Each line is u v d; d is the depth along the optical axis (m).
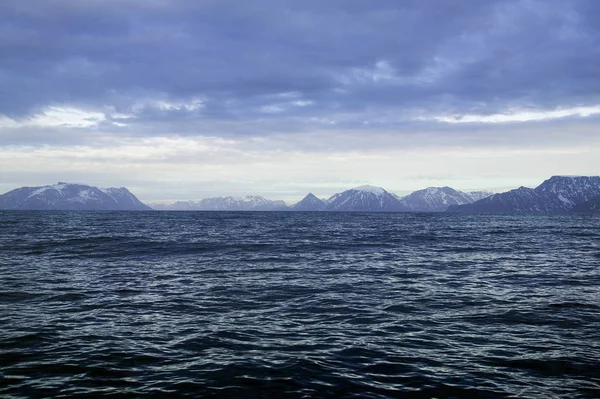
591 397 9.75
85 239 51.22
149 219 133.62
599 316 16.84
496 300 19.81
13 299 19.69
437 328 15.22
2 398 9.55
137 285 23.39
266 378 10.79
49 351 12.66
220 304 19.00
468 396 9.84
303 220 138.25
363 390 10.13
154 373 11.11
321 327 15.38
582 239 59.06
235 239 54.38
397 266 31.27
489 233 72.19
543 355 12.41
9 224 88.69
